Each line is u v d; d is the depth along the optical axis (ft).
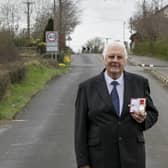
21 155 38.91
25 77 96.12
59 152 39.86
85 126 18.54
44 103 71.97
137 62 186.91
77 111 18.74
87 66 164.96
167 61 200.13
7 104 66.95
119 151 17.98
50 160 37.04
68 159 37.29
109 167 18.07
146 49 277.44
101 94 18.28
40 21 238.27
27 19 244.01
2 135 48.16
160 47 242.58
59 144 43.19
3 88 67.56
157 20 276.41
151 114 18.58
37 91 86.43
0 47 102.58
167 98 78.02
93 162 18.30
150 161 36.68
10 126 53.67
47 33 150.71
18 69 89.04
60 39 177.58
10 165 35.58
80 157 18.42
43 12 247.91
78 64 177.99
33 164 35.83
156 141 44.55
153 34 278.05
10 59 103.91
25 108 67.05
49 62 142.51
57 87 94.27
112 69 18.21
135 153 18.12
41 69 122.72
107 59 18.30
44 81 102.27
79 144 18.49
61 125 53.67
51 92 85.76
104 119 18.13
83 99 18.54
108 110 18.07
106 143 18.03
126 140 18.03
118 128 17.99
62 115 60.85
